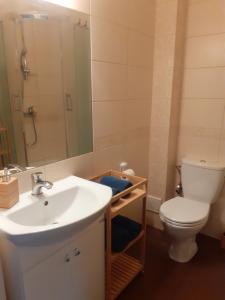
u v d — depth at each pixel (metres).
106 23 1.64
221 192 2.21
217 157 2.21
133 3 1.83
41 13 1.26
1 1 1.10
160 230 2.45
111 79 1.77
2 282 0.97
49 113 1.40
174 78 2.13
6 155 1.21
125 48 1.84
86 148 1.68
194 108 2.24
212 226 2.35
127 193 1.55
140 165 2.30
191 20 2.10
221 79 2.05
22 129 1.27
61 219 1.28
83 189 1.37
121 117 1.94
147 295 1.69
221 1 1.93
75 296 1.22
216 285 1.78
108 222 1.38
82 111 1.60
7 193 1.08
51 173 1.45
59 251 1.07
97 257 1.33
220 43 2.00
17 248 0.92
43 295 1.05
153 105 2.28
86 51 1.54
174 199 2.18
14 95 1.21
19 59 1.21
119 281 1.71
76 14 1.43
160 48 2.13
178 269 1.93
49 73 1.36
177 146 2.41
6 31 1.13
